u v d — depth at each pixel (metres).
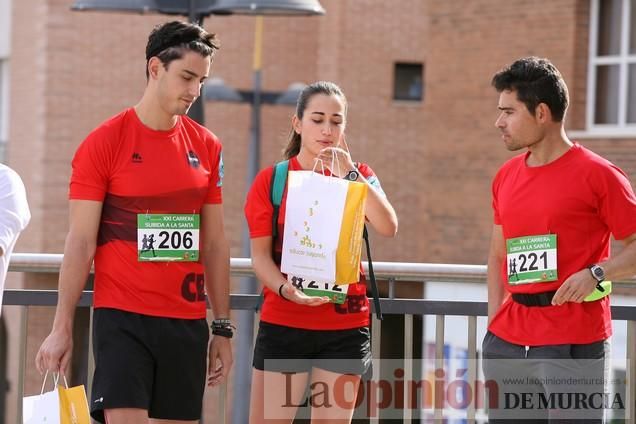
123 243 10.16
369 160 46.56
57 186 42.97
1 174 9.37
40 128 43.03
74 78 42.97
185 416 10.38
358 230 10.46
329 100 10.76
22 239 44.19
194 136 10.49
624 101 32.53
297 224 10.49
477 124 34.88
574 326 10.58
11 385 40.66
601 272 10.27
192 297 10.34
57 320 10.01
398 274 12.29
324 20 45.97
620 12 32.53
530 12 33.53
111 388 10.01
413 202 47.03
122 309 10.13
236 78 45.12
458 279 12.33
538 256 10.62
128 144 10.16
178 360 10.27
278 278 10.56
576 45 32.81
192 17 19.80
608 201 10.46
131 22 43.50
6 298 11.89
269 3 19.36
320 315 10.72
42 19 42.91
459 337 23.88
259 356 10.91
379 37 46.34
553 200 10.53
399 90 46.94
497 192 11.18
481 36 34.75
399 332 20.47
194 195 10.33
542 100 10.53
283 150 11.22
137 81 43.59
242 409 26.78
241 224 45.78
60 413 9.94
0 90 46.81
